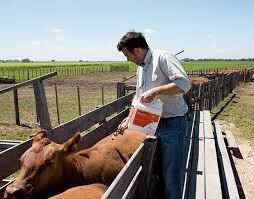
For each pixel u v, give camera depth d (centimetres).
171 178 479
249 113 1906
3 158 414
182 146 481
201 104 1609
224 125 1558
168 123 472
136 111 457
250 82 4475
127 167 319
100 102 2181
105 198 248
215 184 632
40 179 381
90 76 5519
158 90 436
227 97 2623
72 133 562
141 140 520
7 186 412
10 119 1506
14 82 3788
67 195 324
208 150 852
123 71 7831
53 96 2478
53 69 7450
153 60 453
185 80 437
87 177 432
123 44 450
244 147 1196
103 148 475
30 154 388
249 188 836
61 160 400
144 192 417
